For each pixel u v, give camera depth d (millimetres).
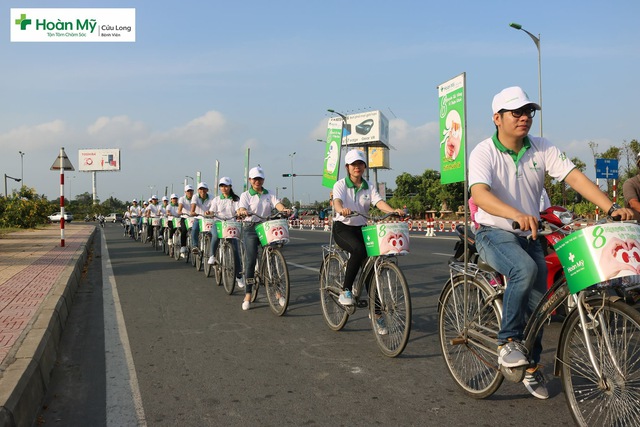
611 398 2912
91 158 96125
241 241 8055
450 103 4551
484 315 3771
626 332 2779
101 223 54250
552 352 4816
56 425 3492
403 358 4789
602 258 2721
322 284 6113
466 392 3871
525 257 3348
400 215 4980
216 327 6109
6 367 3816
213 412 3635
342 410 3621
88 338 5746
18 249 15109
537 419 3422
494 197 3328
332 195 5500
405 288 4605
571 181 3457
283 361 4750
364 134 64062
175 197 15055
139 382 4270
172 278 10422
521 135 3459
